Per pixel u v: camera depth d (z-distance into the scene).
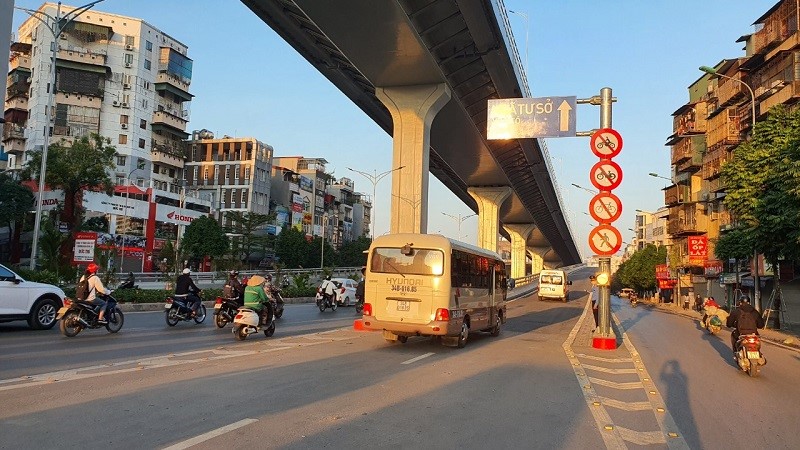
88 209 49.72
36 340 12.08
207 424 5.81
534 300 46.09
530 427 6.39
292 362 10.16
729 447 6.04
